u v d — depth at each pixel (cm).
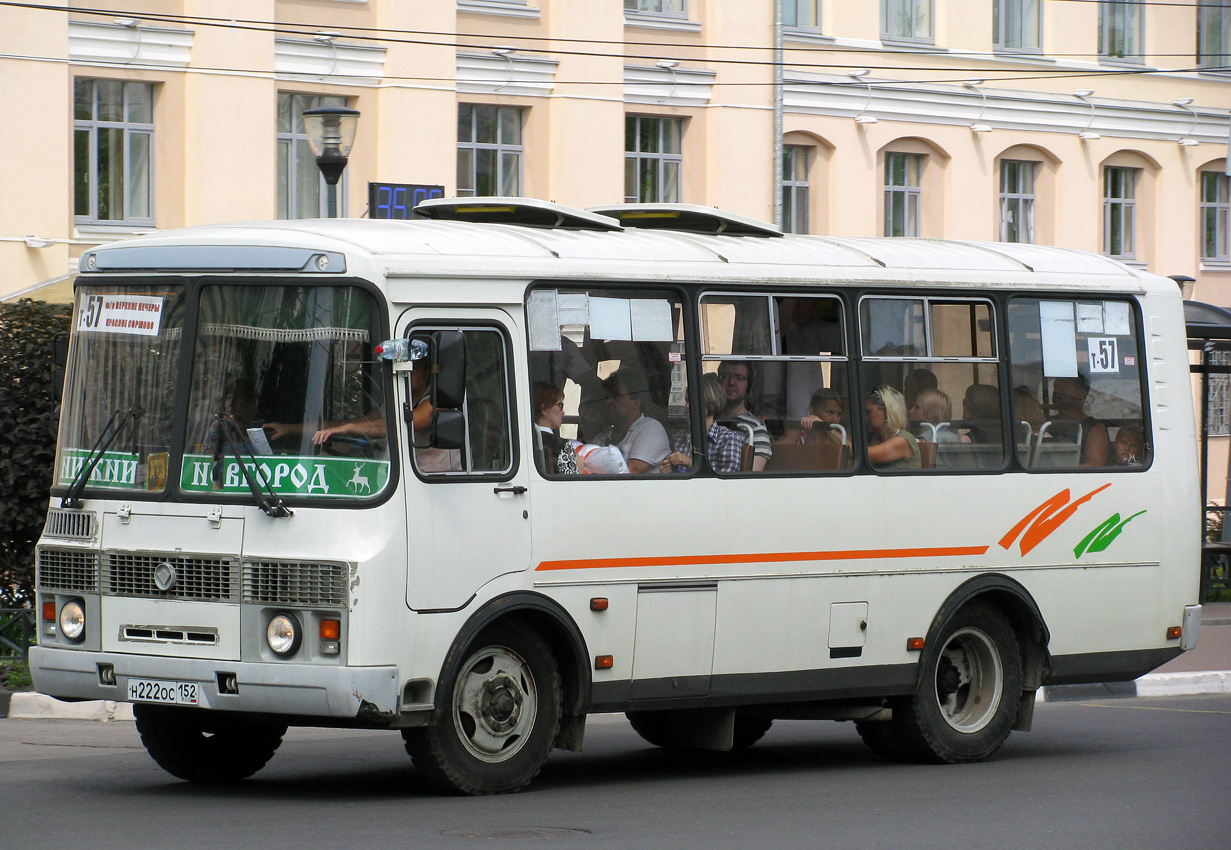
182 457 1706
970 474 2098
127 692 1708
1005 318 2153
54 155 3969
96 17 4028
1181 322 2325
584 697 1792
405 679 1647
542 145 4769
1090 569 2203
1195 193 6275
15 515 2730
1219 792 1886
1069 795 1856
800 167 5312
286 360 1675
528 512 1748
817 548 1966
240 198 4256
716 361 1914
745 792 1852
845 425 2011
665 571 1848
